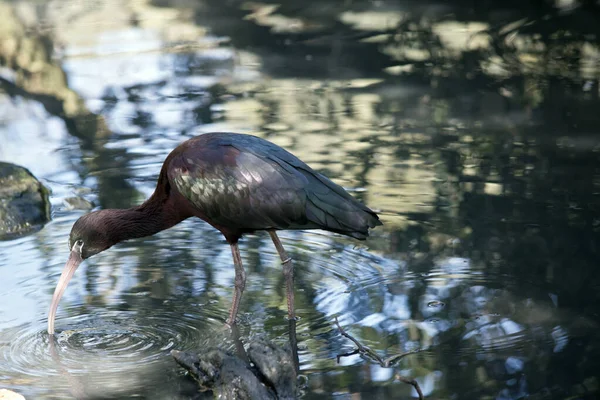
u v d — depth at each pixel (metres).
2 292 10.48
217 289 10.43
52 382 8.44
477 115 16.58
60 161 15.07
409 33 22.70
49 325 9.44
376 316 9.59
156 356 8.92
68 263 9.90
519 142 15.04
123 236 9.97
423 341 9.00
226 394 8.09
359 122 16.45
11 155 15.39
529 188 13.09
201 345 9.09
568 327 9.16
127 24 24.98
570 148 14.65
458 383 8.14
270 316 9.70
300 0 27.02
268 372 8.09
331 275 10.67
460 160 14.39
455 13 24.41
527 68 19.47
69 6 27.50
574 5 24.34
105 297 10.29
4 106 18.31
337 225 9.09
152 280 10.71
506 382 8.12
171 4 27.22
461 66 19.84
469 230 11.76
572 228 11.64
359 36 22.67
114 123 16.97
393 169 14.08
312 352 8.86
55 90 19.30
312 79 19.41
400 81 19.00
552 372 8.30
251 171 9.14
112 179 14.17
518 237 11.45
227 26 24.31
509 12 24.19
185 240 11.86
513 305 9.70
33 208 12.82
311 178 9.20
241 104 17.81
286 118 16.80
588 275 10.33
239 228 9.45
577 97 17.36
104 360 8.87
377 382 8.21
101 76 20.19
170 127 16.56
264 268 10.95
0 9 27.19
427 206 12.61
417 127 16.06
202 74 20.06
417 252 11.17
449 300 9.89
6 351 9.09
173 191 9.64
